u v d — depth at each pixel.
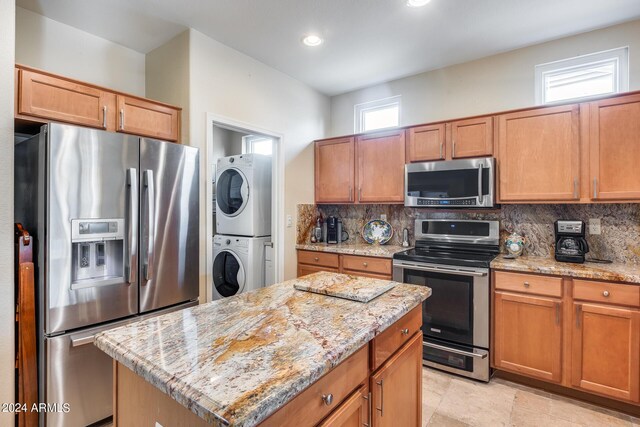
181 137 2.52
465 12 2.32
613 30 2.51
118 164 1.96
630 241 2.42
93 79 2.57
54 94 1.90
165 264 2.19
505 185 2.63
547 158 2.46
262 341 1.03
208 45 2.63
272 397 0.73
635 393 1.97
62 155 1.75
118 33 2.57
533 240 2.79
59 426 1.78
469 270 2.49
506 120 2.63
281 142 3.34
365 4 2.22
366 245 3.52
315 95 3.81
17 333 1.72
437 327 2.64
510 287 2.37
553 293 2.21
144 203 2.07
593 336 2.09
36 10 2.25
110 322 1.95
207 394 0.74
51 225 1.72
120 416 1.05
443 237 3.14
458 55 2.99
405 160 3.15
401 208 3.49
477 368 2.46
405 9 2.28
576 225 2.39
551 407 2.13
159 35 2.60
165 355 0.93
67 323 1.78
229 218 3.63
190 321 1.22
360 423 1.12
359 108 3.87
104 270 1.96
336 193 3.62
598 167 2.27
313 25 2.48
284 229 3.40
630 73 2.44
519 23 2.46
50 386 1.74
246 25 2.48
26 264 1.71
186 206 2.32
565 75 2.73
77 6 2.21
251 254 3.38
